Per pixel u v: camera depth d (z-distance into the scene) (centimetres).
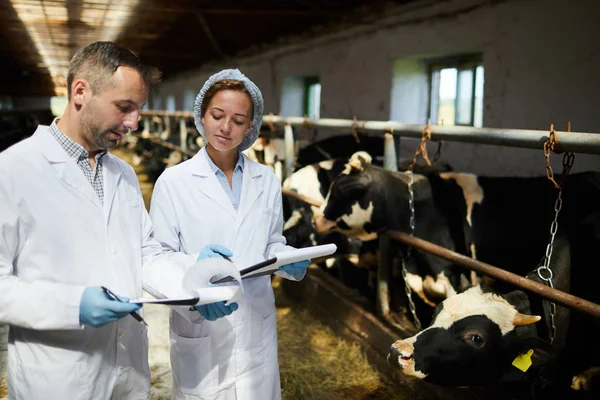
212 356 199
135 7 858
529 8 501
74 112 164
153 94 2434
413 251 364
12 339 167
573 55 464
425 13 627
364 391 313
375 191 353
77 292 147
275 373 215
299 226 467
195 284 162
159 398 296
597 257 299
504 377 244
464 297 233
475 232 354
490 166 550
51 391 163
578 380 284
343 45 802
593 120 452
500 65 537
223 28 1018
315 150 600
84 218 166
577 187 324
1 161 158
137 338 182
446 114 656
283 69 1015
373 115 733
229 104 191
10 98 3002
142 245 192
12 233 157
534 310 263
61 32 1151
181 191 206
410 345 225
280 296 467
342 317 386
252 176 213
